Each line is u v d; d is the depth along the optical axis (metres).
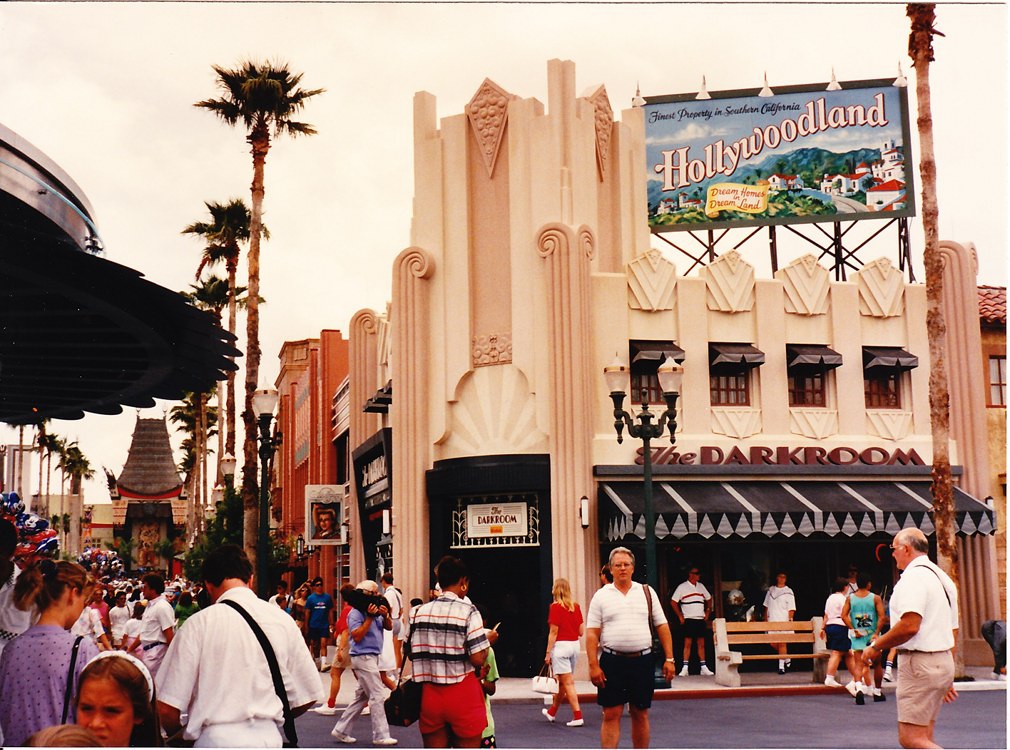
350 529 32.66
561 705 19.31
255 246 30.91
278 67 30.67
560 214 25.44
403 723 9.52
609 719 10.82
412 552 25.81
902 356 27.06
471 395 25.86
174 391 16.80
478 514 25.55
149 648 14.91
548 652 16.81
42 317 13.34
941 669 9.03
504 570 26.06
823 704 18.62
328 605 27.80
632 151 28.59
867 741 14.39
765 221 30.62
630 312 25.92
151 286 11.91
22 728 6.73
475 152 26.55
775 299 26.80
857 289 27.41
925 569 9.16
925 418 27.39
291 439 57.66
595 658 10.83
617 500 24.17
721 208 30.72
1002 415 28.23
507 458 24.97
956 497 26.45
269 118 30.72
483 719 9.53
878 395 27.47
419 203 26.77
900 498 25.86
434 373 26.23
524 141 25.91
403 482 26.08
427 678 9.48
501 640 25.59
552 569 24.41
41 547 14.70
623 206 27.77
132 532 115.31
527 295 25.39
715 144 30.94
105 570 58.91
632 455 25.16
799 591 26.00
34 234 10.40
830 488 25.98
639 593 11.00
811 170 30.73
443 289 26.30
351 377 32.78
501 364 25.56
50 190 10.09
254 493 30.39
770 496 25.19
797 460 26.05
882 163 30.66
